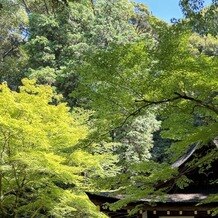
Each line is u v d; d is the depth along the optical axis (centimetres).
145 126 1934
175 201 927
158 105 611
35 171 1116
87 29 2405
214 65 527
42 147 1053
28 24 2639
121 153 1884
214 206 923
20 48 2675
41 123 1060
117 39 2228
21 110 1050
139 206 873
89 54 550
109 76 547
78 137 1089
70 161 1145
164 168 687
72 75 2100
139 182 721
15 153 1062
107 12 2408
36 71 2181
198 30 539
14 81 2556
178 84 562
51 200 1141
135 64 534
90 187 1098
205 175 1035
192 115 639
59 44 2356
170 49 516
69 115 1208
